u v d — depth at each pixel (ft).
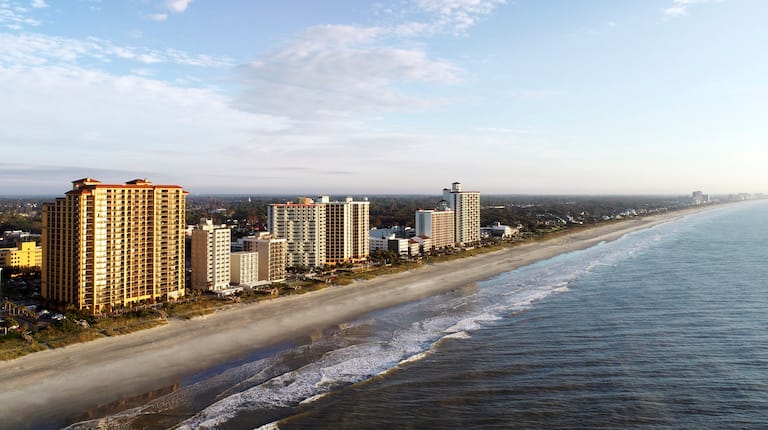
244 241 629.92
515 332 389.19
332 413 259.39
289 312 471.21
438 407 262.88
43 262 477.36
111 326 406.62
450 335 386.93
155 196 497.05
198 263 554.46
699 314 427.74
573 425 241.14
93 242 451.12
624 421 243.40
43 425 250.57
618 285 569.23
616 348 344.08
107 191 460.14
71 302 453.17
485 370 310.86
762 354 326.85
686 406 257.14
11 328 387.75
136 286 484.33
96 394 286.46
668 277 612.70
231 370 324.19
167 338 388.37
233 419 255.50
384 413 257.75
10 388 292.40
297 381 303.48
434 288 592.19
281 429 244.22
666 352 334.24
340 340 386.52
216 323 431.02
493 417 250.37
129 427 248.52
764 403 258.16
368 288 590.55
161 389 294.05
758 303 463.83
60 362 333.42
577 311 449.48
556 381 290.97
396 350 357.61
